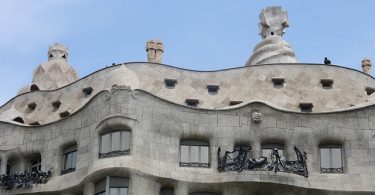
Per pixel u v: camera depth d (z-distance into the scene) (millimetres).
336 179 51125
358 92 56281
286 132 52094
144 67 56375
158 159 50219
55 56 63688
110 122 50375
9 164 55156
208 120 52125
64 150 53281
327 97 55781
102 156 50062
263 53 59469
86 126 52219
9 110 57656
